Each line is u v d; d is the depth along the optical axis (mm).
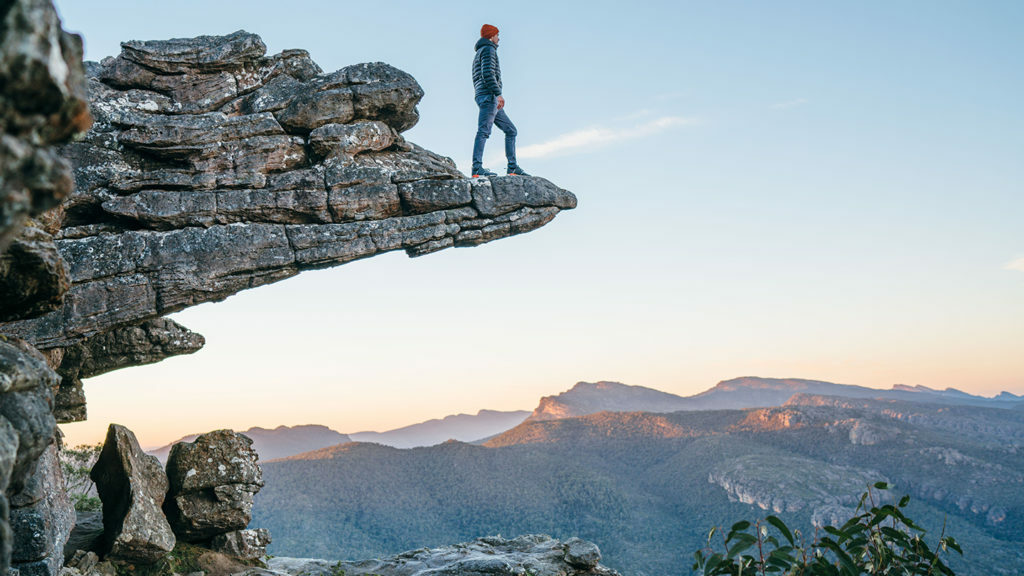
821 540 5938
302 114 15250
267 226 14555
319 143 15125
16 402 5215
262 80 15719
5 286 5938
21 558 8891
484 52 16672
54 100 3055
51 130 3213
